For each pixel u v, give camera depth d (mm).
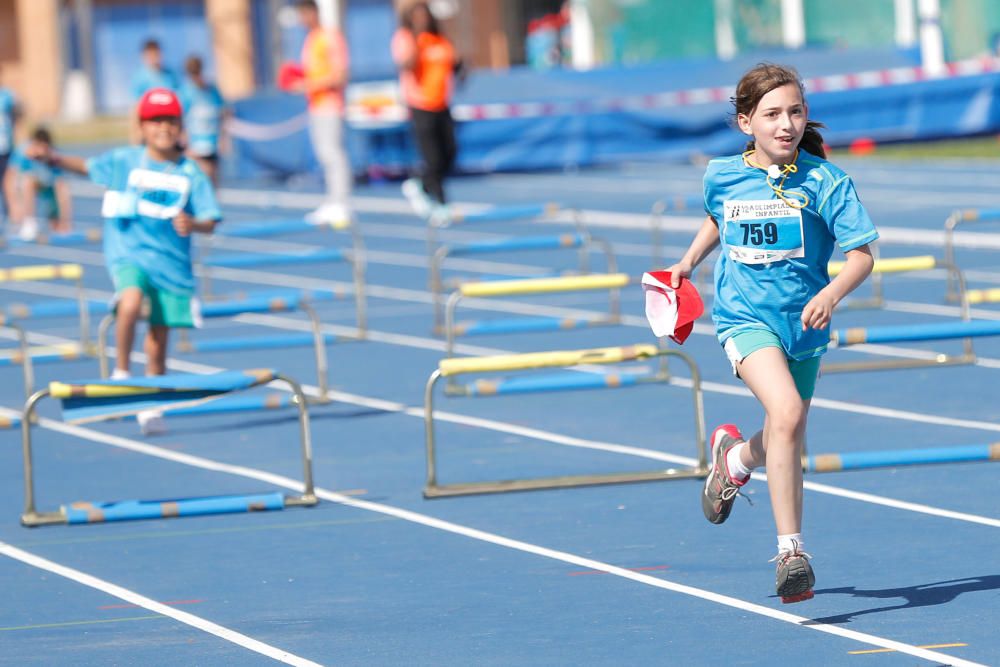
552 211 55312
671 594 22188
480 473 30812
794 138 20078
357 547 25688
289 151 96125
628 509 27500
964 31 115000
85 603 22922
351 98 95375
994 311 48031
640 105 98000
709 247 21750
